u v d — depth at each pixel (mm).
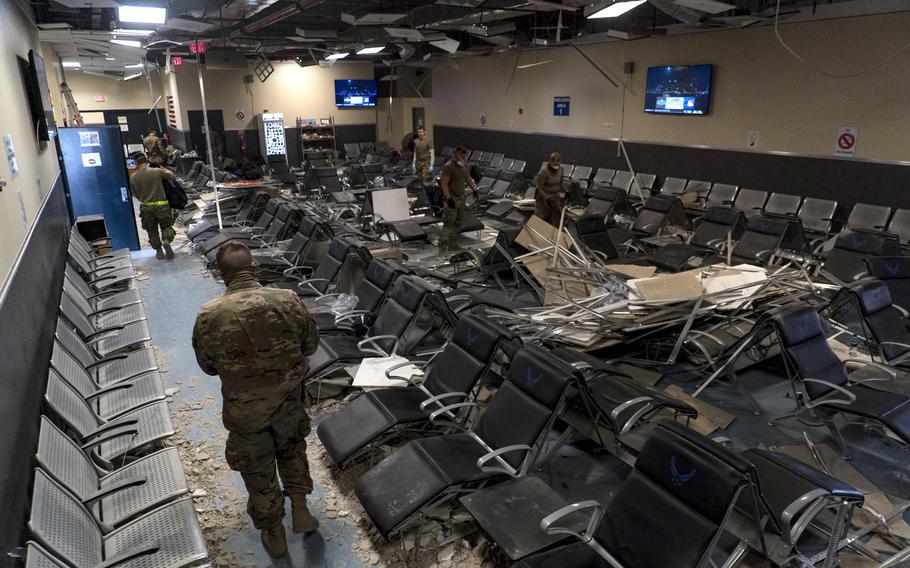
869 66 8070
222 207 11062
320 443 4012
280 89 18594
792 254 7008
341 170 17375
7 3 5305
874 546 2990
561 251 6266
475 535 3150
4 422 2561
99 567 2293
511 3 8469
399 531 3018
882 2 7715
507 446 3111
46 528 2275
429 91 18984
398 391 3900
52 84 10055
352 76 19500
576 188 10609
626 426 3424
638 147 11961
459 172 8680
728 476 2266
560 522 2727
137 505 2863
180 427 4199
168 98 19891
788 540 2557
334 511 3352
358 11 10133
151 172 8141
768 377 4941
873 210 8055
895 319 4742
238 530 3219
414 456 3162
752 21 8727
